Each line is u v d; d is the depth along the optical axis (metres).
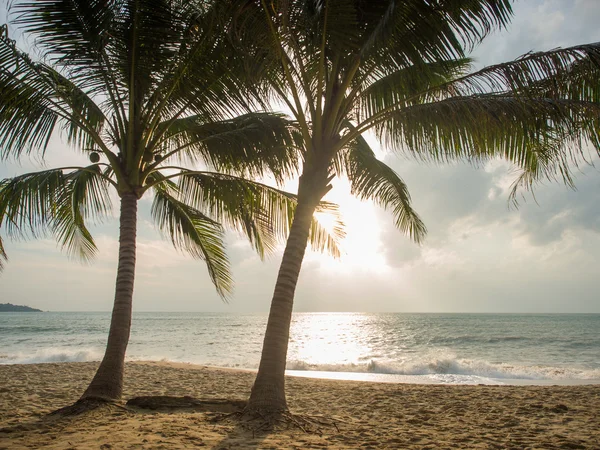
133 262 6.00
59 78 5.78
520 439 4.55
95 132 5.96
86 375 10.70
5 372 11.37
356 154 6.96
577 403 7.44
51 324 59.16
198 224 7.87
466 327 53.69
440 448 4.05
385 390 9.41
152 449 3.50
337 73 5.21
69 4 5.09
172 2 5.15
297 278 5.01
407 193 7.33
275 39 4.61
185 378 10.91
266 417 4.55
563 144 4.74
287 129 6.51
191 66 5.44
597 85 4.24
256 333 42.34
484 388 9.80
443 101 4.80
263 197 7.34
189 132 6.57
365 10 4.43
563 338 34.41
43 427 4.44
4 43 5.02
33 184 5.93
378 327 57.34
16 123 5.42
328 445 3.87
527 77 4.23
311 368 16.19
